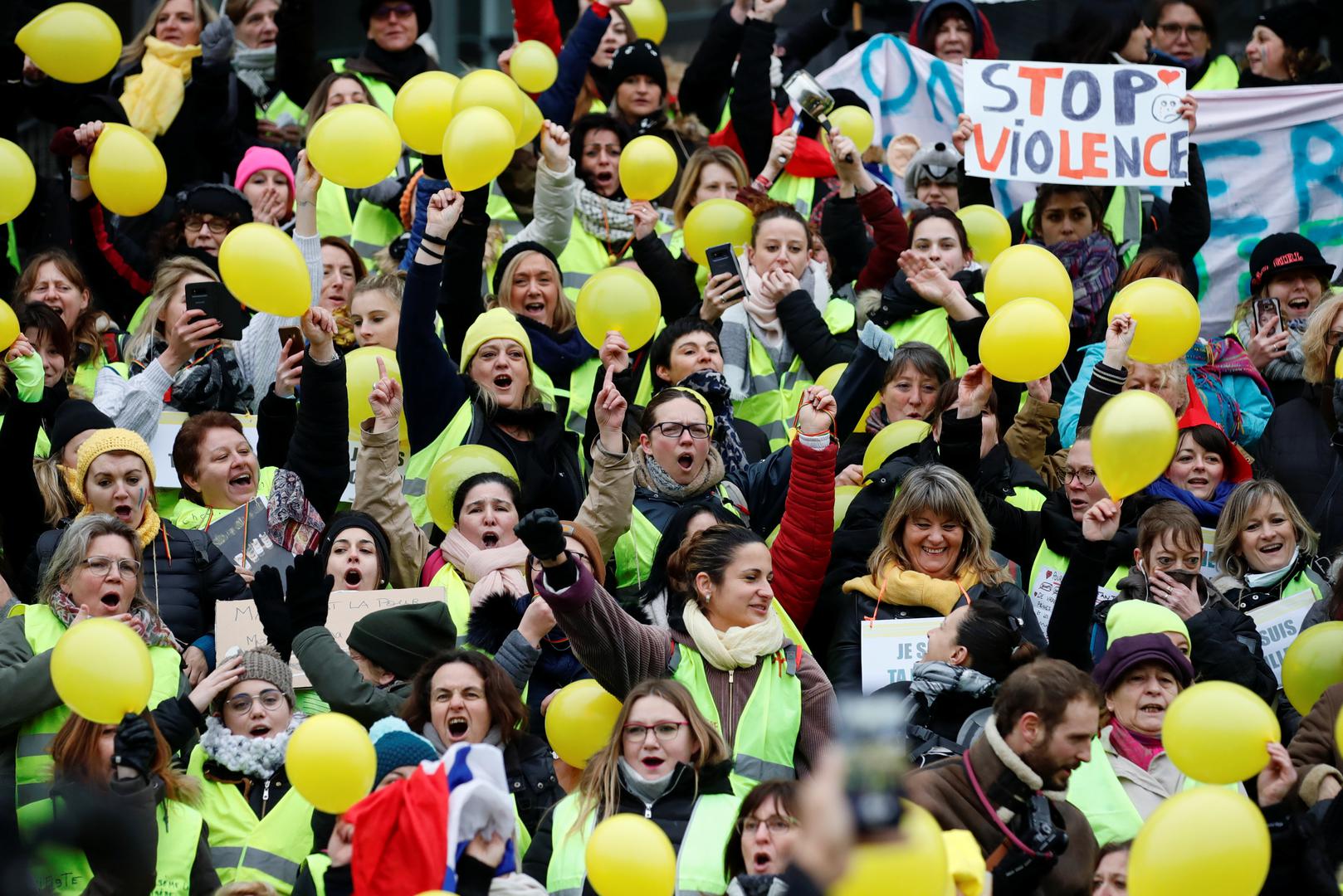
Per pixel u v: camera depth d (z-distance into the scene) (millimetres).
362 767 18891
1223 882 16562
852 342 32219
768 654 22078
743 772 21406
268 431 27172
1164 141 32750
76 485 24812
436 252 27328
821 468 24094
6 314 25359
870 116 37062
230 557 25438
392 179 35625
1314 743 22031
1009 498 27266
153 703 22469
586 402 30891
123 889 18781
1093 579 22000
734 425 29703
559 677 24266
